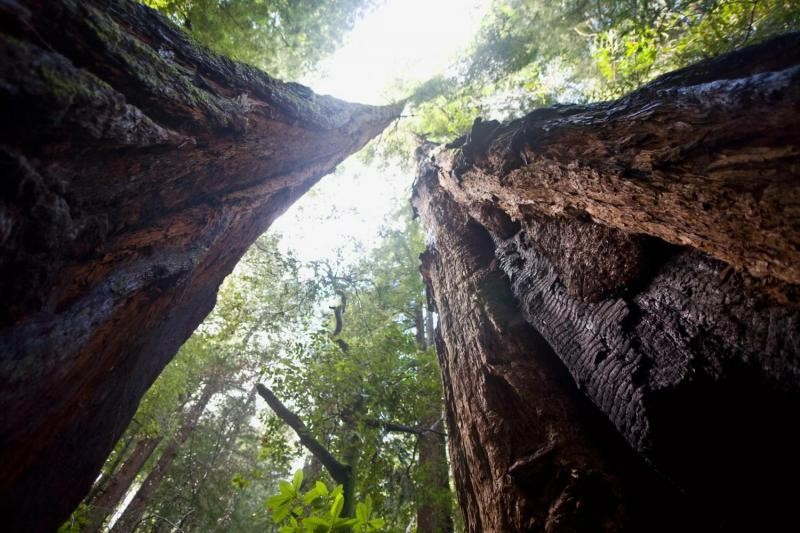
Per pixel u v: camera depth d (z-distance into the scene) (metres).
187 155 2.31
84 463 2.29
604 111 2.59
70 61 1.43
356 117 5.68
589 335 2.82
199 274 3.32
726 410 1.90
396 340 9.05
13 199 1.25
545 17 9.64
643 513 2.10
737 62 2.02
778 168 1.53
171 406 11.73
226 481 13.39
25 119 1.22
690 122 1.86
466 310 4.57
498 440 3.00
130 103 1.83
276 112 3.29
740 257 1.91
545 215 3.56
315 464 9.72
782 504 1.69
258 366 13.77
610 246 2.80
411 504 7.67
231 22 8.69
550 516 2.24
